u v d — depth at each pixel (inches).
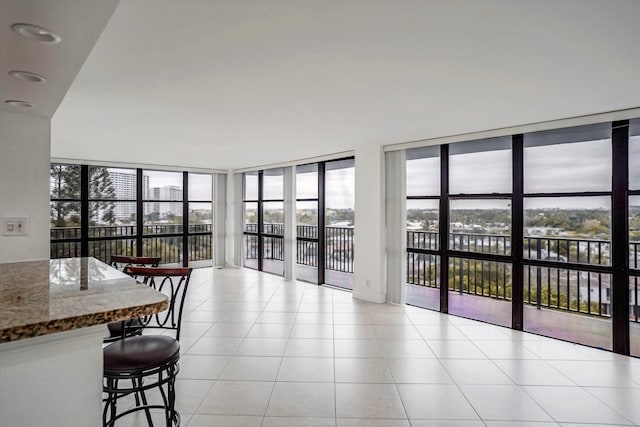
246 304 201.3
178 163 282.7
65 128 159.3
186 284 85.8
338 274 284.5
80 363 44.4
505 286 180.5
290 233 270.1
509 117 139.3
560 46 77.4
